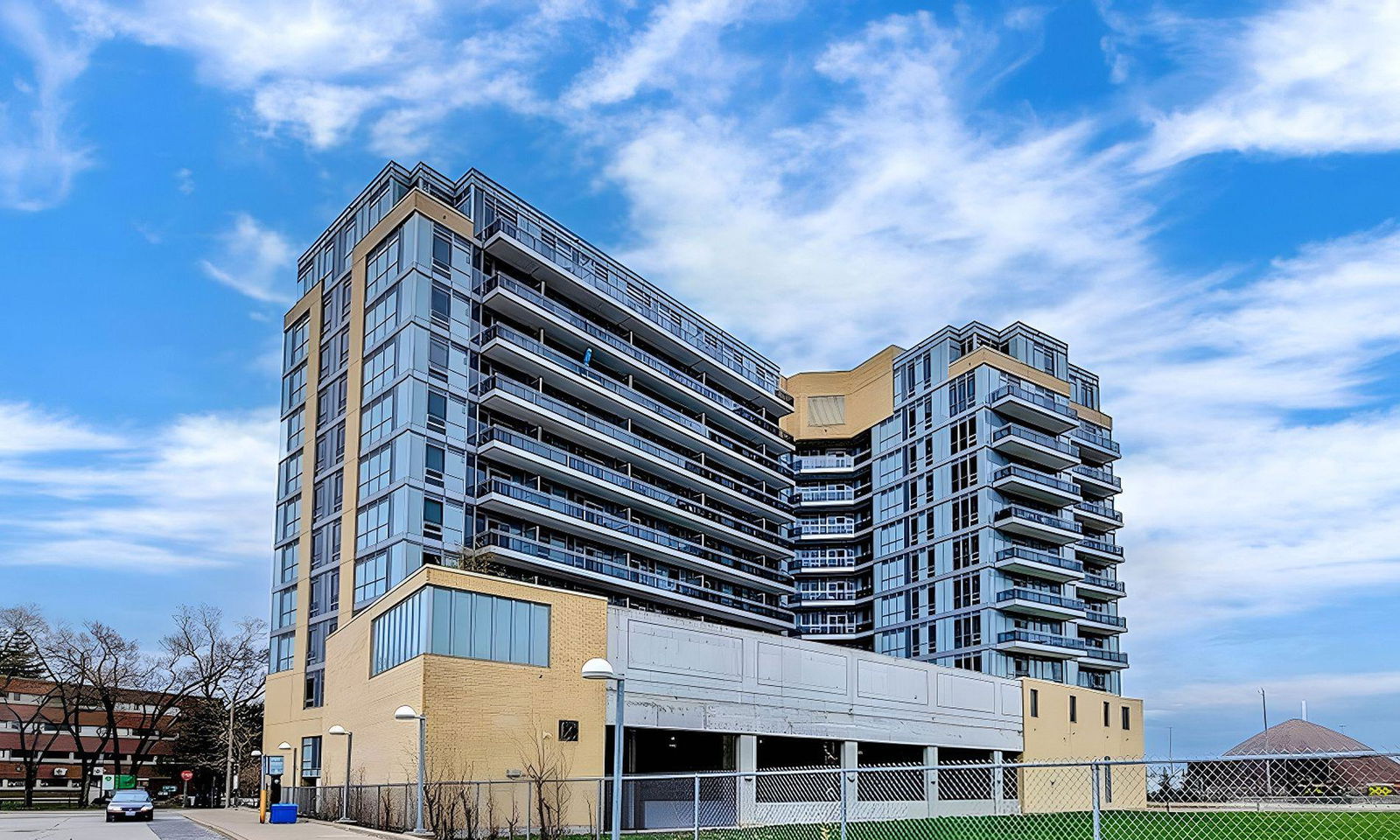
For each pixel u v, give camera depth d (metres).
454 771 36.00
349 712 48.00
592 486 65.06
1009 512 76.81
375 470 57.44
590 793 38.97
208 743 91.56
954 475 81.06
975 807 58.69
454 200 63.44
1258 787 17.77
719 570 75.12
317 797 46.03
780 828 33.06
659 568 72.19
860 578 91.12
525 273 64.62
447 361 58.06
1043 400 80.88
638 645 43.91
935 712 60.12
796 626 91.06
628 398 69.00
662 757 52.50
